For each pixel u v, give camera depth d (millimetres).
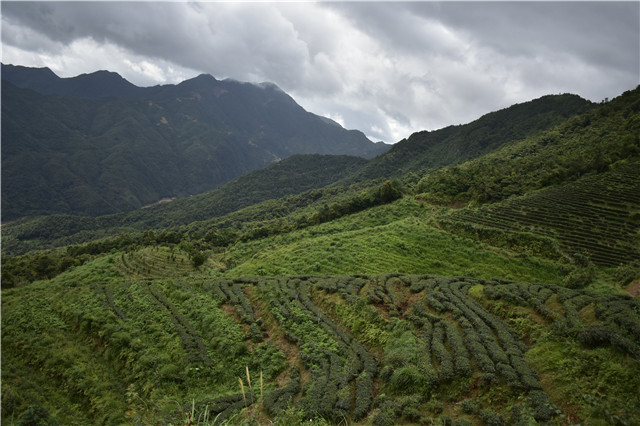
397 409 16266
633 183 66062
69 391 21953
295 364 22453
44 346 26766
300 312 28578
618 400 13391
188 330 28250
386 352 21703
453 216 67438
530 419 13570
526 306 23953
